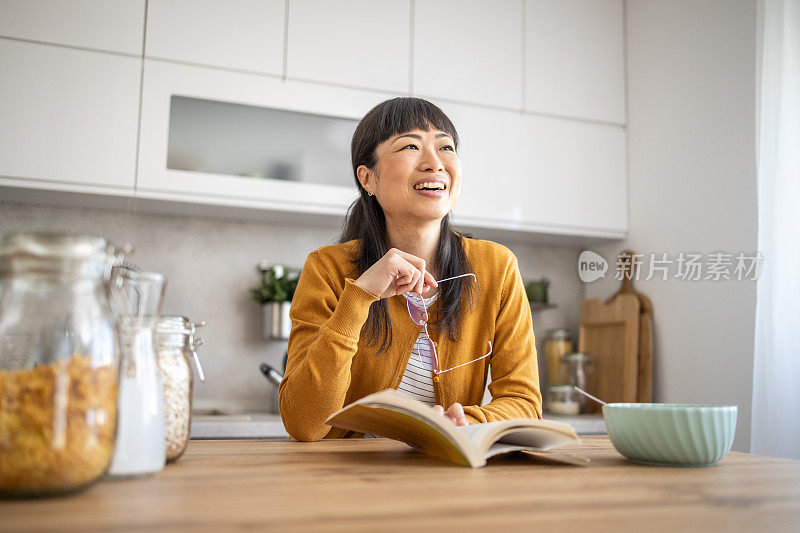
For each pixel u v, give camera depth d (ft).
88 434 1.81
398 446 3.29
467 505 1.85
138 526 1.52
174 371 2.50
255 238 8.96
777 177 6.81
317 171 8.02
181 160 7.50
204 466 2.48
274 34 7.97
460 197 8.57
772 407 6.57
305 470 2.42
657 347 8.79
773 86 6.95
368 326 4.29
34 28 7.11
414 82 8.51
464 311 4.50
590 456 2.99
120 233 8.41
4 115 6.93
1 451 1.72
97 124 7.22
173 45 7.56
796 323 6.60
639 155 9.37
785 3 6.92
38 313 1.80
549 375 9.63
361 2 8.39
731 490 2.15
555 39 9.34
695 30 8.49
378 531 1.52
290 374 3.95
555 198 9.09
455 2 8.85
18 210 8.02
